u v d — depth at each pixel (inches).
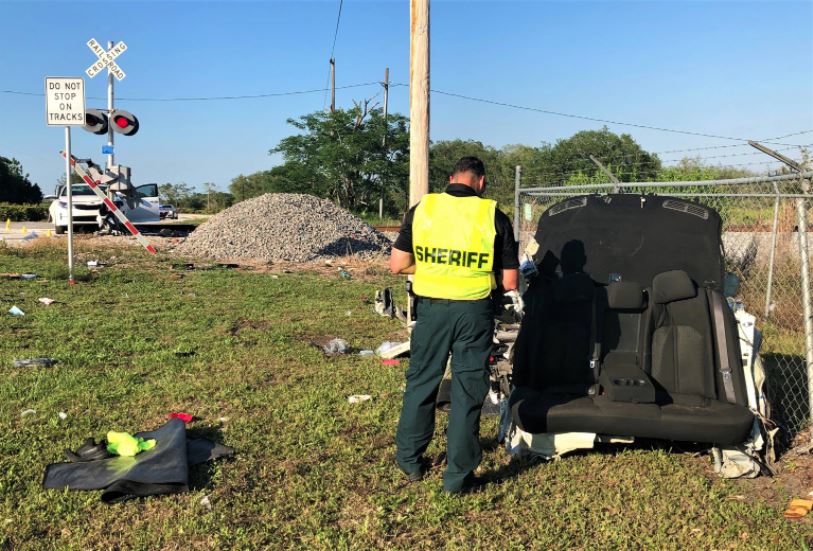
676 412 164.6
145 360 271.7
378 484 166.1
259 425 202.2
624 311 179.2
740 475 170.1
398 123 2315.5
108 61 791.7
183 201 3299.7
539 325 181.5
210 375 255.3
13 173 3107.8
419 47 290.8
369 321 371.9
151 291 454.0
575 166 2165.4
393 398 230.4
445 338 159.6
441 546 140.2
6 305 375.9
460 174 165.9
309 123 2284.7
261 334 328.5
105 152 674.8
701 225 183.6
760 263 369.4
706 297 175.2
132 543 137.8
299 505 154.7
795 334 317.4
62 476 161.2
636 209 188.9
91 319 349.7
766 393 187.8
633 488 164.7
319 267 638.5
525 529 146.3
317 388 239.9
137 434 187.0
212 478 165.8
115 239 829.8
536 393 178.5
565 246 189.6
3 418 200.2
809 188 194.9
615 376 171.5
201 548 136.9
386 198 2361.0
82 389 230.8
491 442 193.8
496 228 157.6
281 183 2272.4
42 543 136.0
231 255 687.7
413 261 166.6
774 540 140.9
